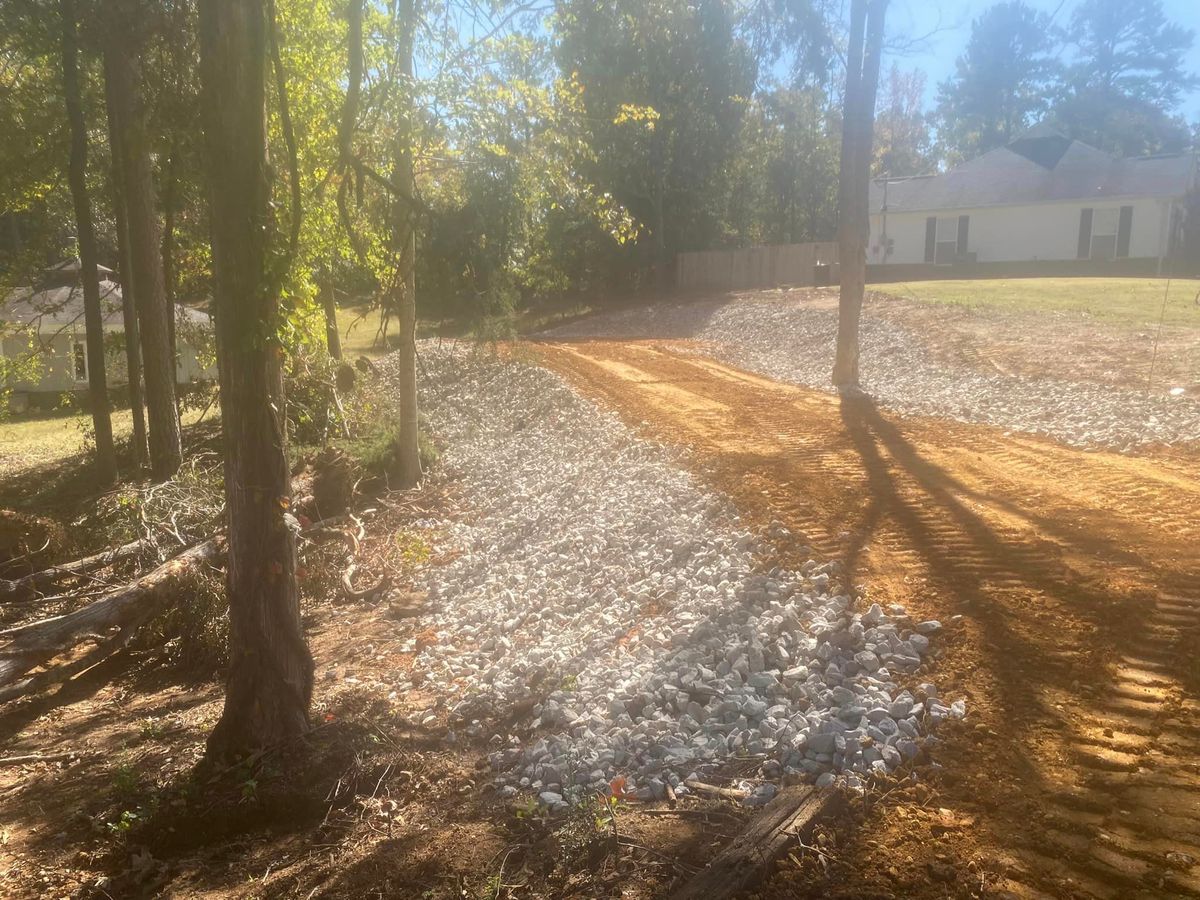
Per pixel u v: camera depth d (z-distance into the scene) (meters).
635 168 41.28
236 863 5.70
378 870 5.07
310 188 14.08
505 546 12.04
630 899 4.29
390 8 8.68
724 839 4.65
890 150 60.38
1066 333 18.80
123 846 6.12
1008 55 58.75
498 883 4.67
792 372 21.14
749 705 5.92
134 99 16.14
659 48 33.62
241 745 6.81
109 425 18.45
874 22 16.92
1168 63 55.88
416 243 9.02
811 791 4.80
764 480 10.88
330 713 7.36
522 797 5.57
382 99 8.09
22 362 21.53
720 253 43.47
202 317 25.09
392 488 16.20
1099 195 33.47
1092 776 4.63
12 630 9.33
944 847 4.28
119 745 8.22
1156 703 5.18
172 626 10.85
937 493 9.65
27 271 20.89
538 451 16.64
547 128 11.44
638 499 11.59
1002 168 38.31
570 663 7.52
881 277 37.78
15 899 5.70
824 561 7.99
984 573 7.22
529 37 11.20
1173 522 7.92
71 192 19.20
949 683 5.76
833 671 6.14
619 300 44.50
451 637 9.33
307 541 12.84
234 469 6.79
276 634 6.89
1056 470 10.19
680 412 16.64
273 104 8.45
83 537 14.05
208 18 6.31
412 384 16.19
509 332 11.14
